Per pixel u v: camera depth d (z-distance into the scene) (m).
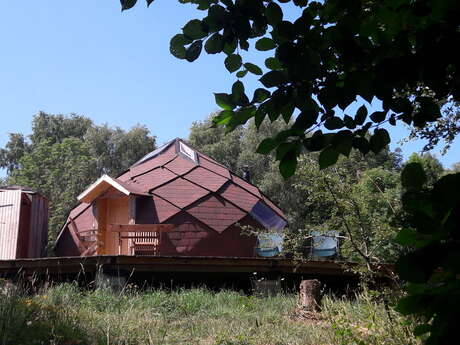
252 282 10.88
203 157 20.50
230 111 1.83
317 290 7.50
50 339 5.00
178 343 5.61
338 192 5.38
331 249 12.25
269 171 31.81
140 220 16.95
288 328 6.30
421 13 1.47
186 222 16.81
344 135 1.78
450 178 1.05
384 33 1.63
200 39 1.77
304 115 1.73
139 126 39.06
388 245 4.96
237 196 18.34
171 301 7.93
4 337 4.62
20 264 10.38
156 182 18.03
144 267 10.14
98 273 9.65
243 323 6.64
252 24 1.83
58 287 8.23
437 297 1.09
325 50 1.70
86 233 18.20
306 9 1.69
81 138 43.25
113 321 6.16
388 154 19.36
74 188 33.09
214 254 16.61
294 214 29.02
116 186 16.72
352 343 4.94
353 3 1.61
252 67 1.86
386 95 1.56
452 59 1.40
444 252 1.05
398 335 4.41
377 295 4.86
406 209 1.16
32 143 42.28
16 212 17.06
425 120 1.78
